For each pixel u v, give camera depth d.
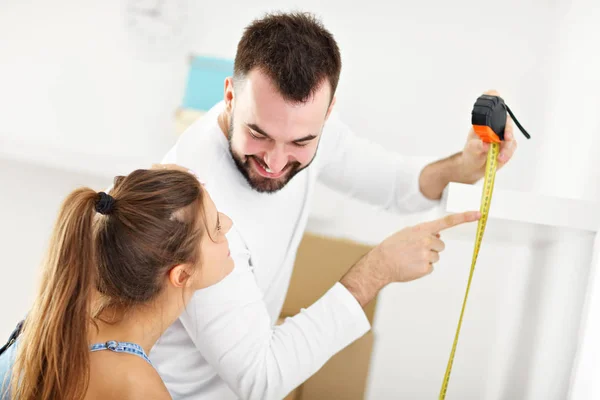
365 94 3.15
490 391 2.50
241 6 3.23
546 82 2.82
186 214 1.25
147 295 1.24
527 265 2.06
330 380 2.48
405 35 3.11
